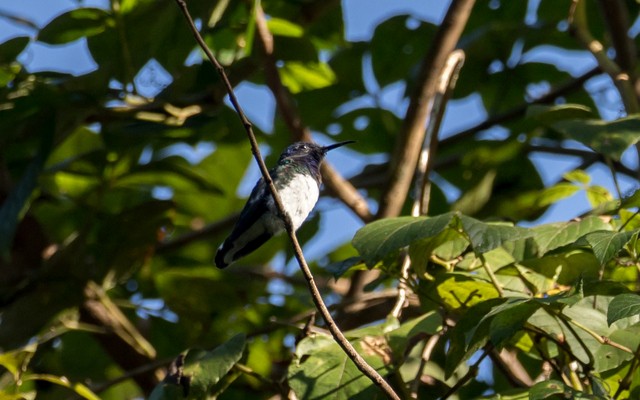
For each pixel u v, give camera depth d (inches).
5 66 417.1
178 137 492.1
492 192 500.1
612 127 346.0
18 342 422.3
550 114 373.4
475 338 280.7
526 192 477.7
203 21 418.3
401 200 446.6
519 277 323.6
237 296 478.9
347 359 306.7
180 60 450.0
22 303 429.4
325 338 315.9
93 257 440.8
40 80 422.3
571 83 519.5
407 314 415.8
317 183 406.0
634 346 299.3
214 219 552.1
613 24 441.4
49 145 399.2
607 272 335.9
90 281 436.8
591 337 302.0
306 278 261.0
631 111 406.6
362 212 460.8
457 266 331.6
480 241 280.1
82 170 466.9
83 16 420.8
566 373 322.0
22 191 388.5
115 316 443.2
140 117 436.5
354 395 297.9
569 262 319.6
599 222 321.1
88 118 437.1
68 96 413.1
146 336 487.5
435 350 370.0
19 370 348.2
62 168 461.4
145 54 428.5
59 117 419.2
